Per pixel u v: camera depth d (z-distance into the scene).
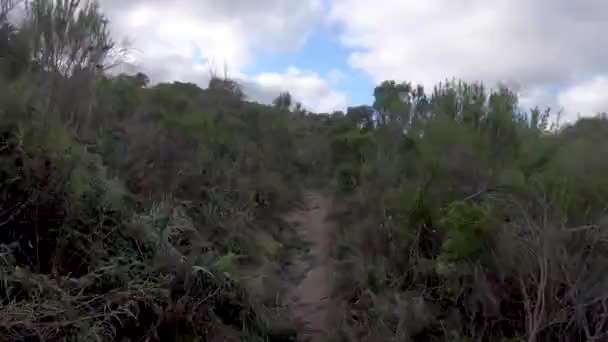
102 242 4.05
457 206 4.52
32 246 3.64
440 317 4.44
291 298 6.40
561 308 3.71
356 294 5.96
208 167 9.36
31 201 3.73
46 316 3.05
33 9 5.75
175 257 4.52
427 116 7.94
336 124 19.92
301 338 5.16
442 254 4.42
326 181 15.62
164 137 8.33
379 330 4.54
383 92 10.57
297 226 10.81
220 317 4.60
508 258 4.02
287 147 16.97
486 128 6.18
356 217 8.23
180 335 3.91
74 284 3.42
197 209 7.54
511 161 5.44
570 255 3.78
